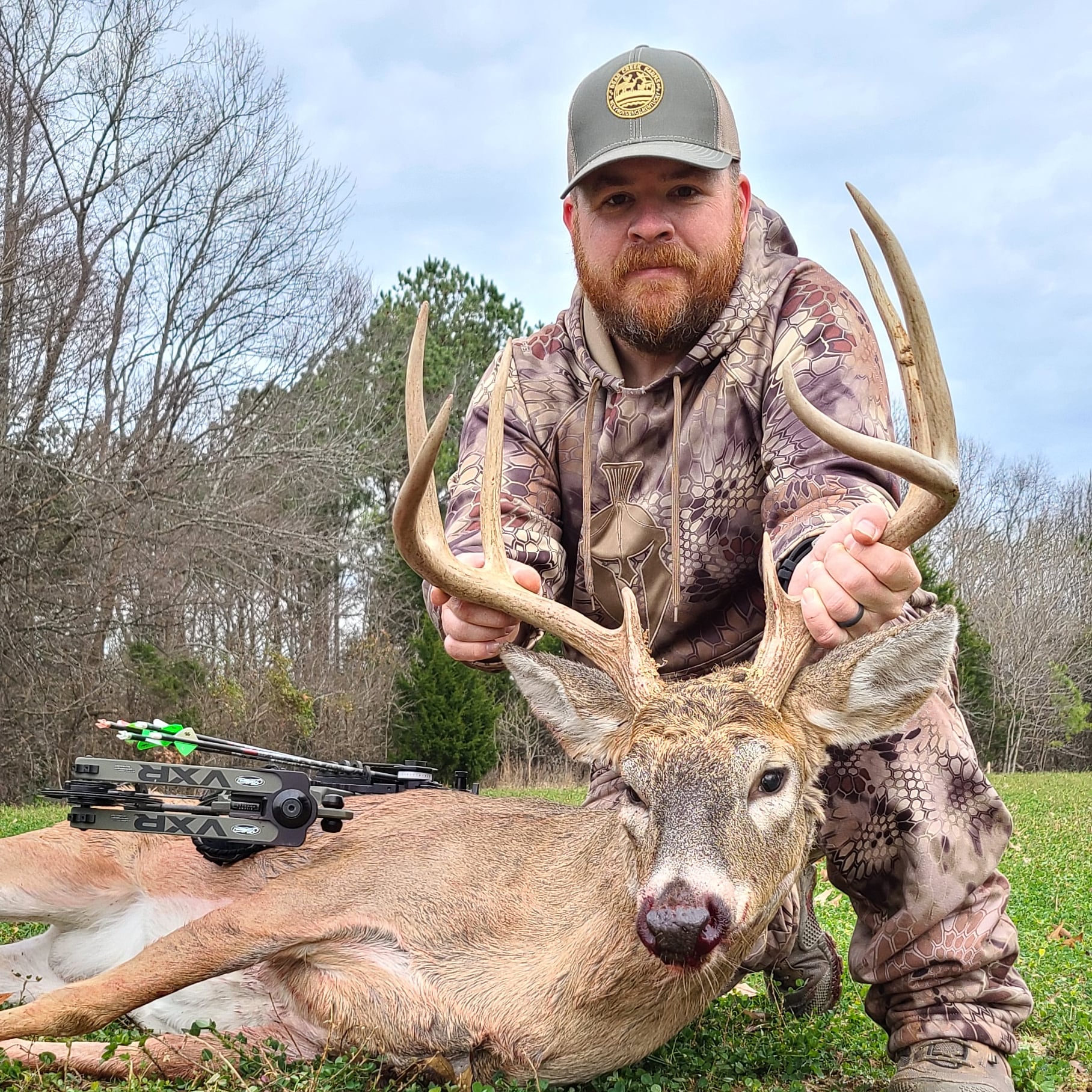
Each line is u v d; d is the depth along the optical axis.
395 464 10.49
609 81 1.39
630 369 1.49
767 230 1.51
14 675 6.53
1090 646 16.11
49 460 6.59
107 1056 1.19
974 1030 1.16
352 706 8.22
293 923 1.27
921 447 1.11
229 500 7.69
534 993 1.19
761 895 1.09
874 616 1.12
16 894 1.42
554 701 1.24
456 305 12.49
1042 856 3.43
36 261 6.80
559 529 1.53
